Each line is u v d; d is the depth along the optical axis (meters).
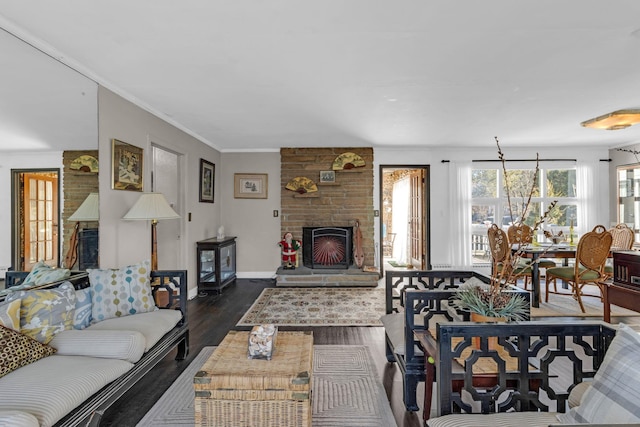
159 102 3.59
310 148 6.09
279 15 2.00
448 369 1.48
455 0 1.86
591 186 6.21
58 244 2.61
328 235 5.89
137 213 3.22
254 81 3.02
